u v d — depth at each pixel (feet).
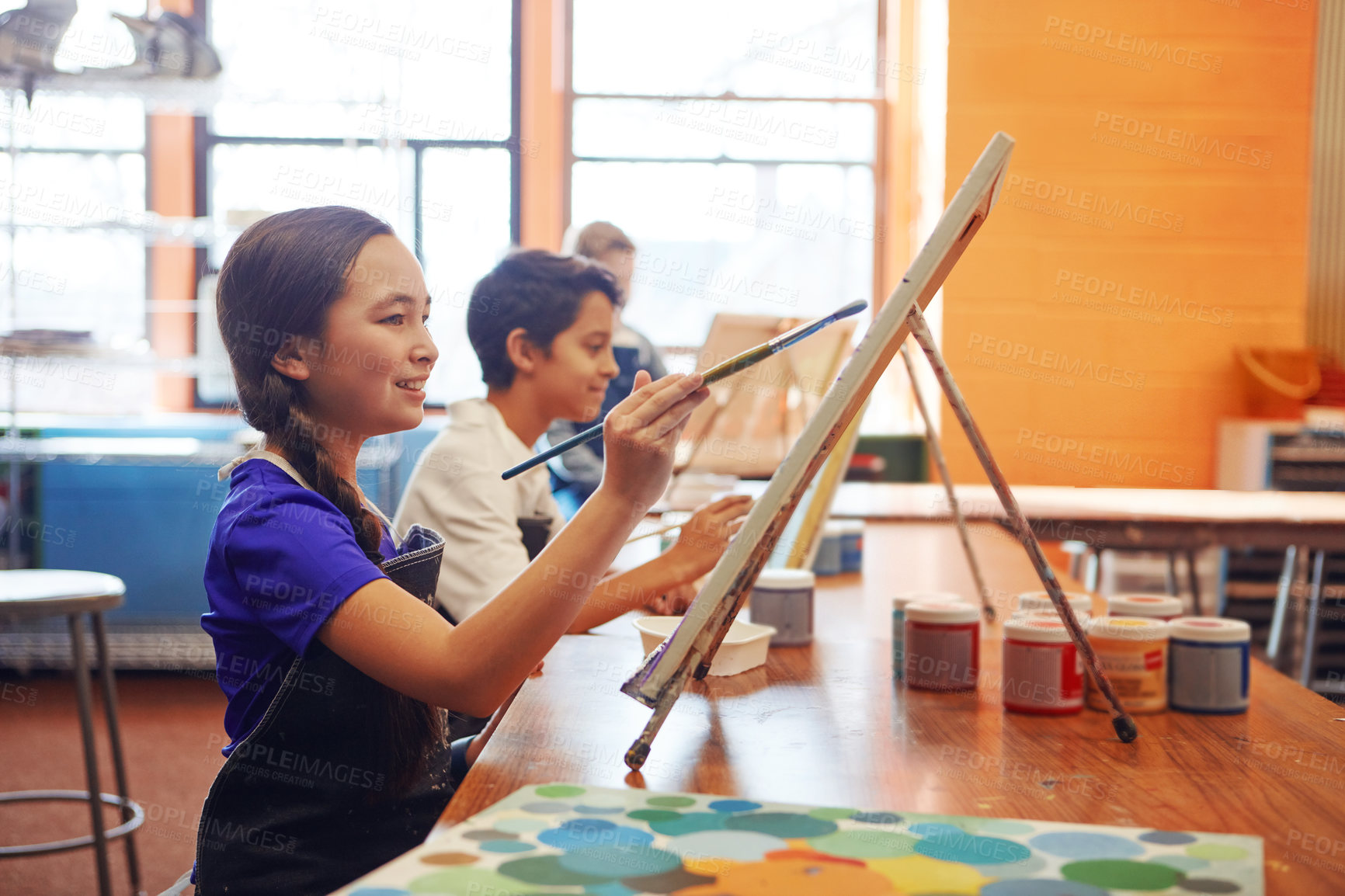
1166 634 2.96
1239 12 14.03
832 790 2.30
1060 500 9.34
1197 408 14.28
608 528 2.57
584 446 7.64
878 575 5.56
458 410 5.08
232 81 13.73
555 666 3.49
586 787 2.30
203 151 13.88
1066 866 1.86
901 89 15.31
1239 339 14.26
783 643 3.86
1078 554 8.82
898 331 2.49
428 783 3.07
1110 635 2.95
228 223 11.48
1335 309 14.48
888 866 1.86
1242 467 13.25
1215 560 11.40
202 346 12.05
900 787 2.32
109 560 11.84
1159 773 2.43
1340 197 14.32
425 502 4.85
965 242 2.57
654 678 2.37
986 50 13.99
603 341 5.35
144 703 11.31
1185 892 1.75
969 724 2.84
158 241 11.91
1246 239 14.23
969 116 14.02
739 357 2.56
